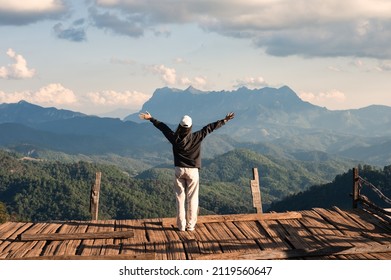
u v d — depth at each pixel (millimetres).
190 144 8820
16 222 9680
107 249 8070
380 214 10062
